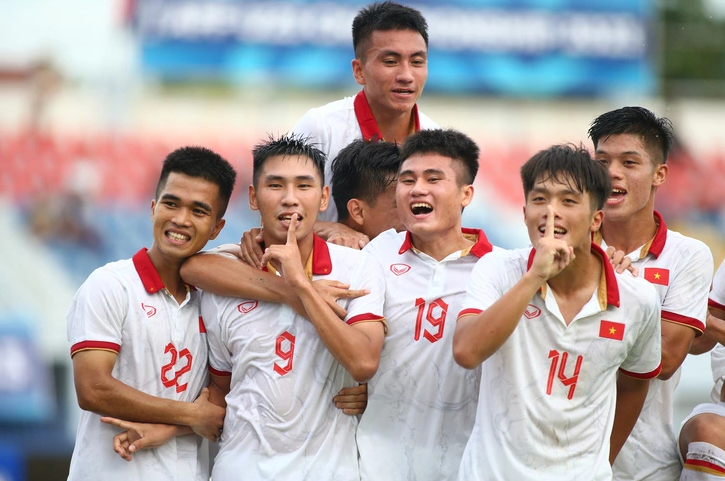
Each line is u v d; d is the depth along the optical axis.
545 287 14.57
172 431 15.71
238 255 16.84
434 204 15.78
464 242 16.47
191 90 51.12
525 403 14.40
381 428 15.95
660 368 15.73
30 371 45.66
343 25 51.72
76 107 50.69
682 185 50.41
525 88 52.22
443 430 15.72
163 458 15.77
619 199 16.70
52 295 47.75
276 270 16.28
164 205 15.88
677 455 17.66
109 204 49.53
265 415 15.58
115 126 50.47
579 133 52.00
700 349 18.89
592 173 14.28
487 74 52.00
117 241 49.25
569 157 14.27
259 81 51.38
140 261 16.20
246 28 51.41
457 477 15.24
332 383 15.90
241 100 51.16
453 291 15.95
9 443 43.16
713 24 54.69
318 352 15.77
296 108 51.31
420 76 19.48
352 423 16.02
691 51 54.12
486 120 51.84
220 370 16.31
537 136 51.84
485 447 14.45
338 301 15.91
